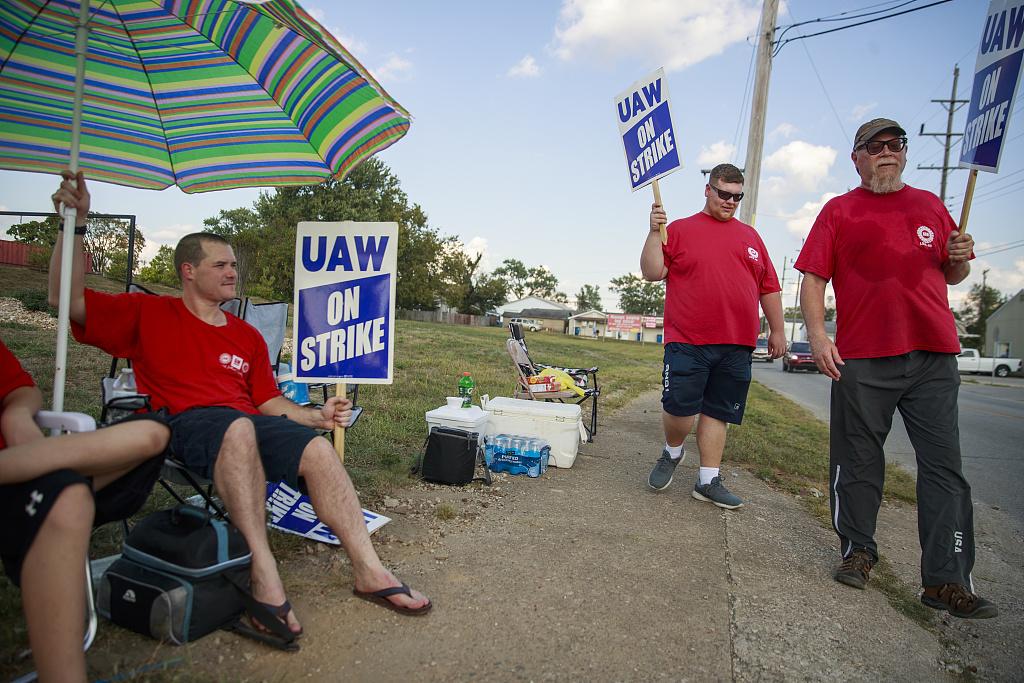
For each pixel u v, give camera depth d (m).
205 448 2.29
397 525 3.42
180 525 2.25
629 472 5.07
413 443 5.16
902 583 3.28
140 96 3.06
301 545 3.01
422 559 3.02
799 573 3.25
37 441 1.80
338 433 3.08
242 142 3.23
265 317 3.67
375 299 3.13
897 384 3.02
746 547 3.54
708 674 2.26
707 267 4.02
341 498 2.47
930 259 3.00
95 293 2.61
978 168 2.85
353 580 2.71
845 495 3.20
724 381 4.16
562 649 2.34
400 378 9.01
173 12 2.67
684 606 2.77
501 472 4.79
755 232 4.23
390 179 46.59
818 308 3.24
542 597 2.74
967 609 2.75
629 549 3.36
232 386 2.72
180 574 2.16
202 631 2.17
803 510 4.41
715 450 4.28
